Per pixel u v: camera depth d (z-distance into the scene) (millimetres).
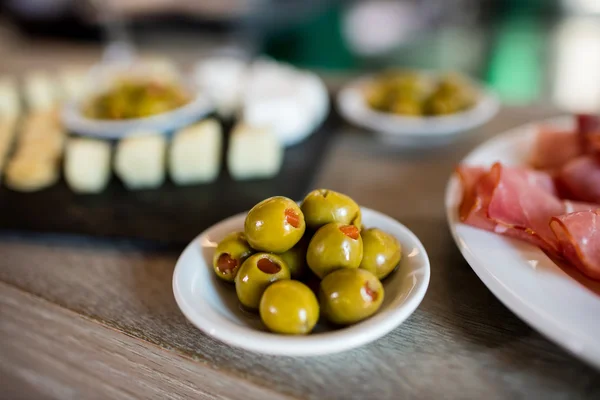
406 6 1061
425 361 206
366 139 407
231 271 217
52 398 294
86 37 1028
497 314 226
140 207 327
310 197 223
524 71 928
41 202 339
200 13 1027
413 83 432
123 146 349
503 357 206
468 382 197
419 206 309
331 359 209
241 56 797
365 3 1062
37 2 1048
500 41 1020
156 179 350
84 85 505
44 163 367
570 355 205
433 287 243
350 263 206
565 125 365
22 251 292
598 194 263
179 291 208
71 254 286
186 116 405
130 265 273
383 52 1071
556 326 192
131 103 407
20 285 263
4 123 450
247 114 394
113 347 238
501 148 335
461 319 224
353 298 195
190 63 663
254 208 214
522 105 453
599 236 220
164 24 1041
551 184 270
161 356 222
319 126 436
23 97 498
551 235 234
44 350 272
